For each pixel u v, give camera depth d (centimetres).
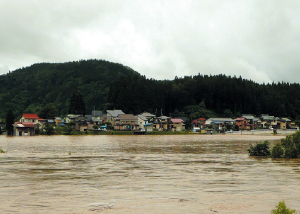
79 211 1527
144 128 12569
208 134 11888
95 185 2122
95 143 6412
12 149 4900
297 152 3828
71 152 4441
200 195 1850
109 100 15338
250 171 2742
